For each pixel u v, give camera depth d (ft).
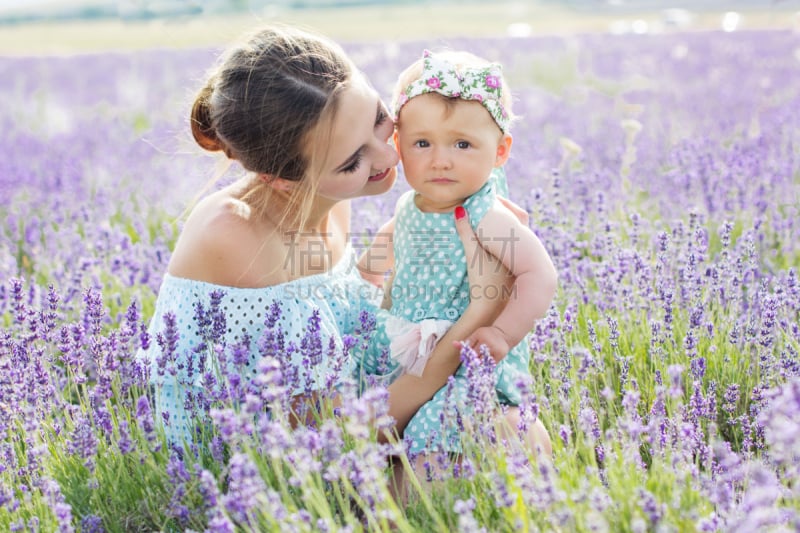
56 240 17.65
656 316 11.59
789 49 52.95
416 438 9.36
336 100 9.05
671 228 14.35
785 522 6.99
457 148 9.47
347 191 9.46
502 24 111.24
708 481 7.46
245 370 9.79
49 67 65.41
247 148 9.32
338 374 8.95
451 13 145.59
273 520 6.83
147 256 15.71
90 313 10.28
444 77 9.23
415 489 8.43
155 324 10.37
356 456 7.16
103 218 19.65
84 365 10.77
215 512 6.86
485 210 9.70
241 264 9.74
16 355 10.30
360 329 9.83
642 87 39.22
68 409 9.86
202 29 93.30
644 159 22.00
